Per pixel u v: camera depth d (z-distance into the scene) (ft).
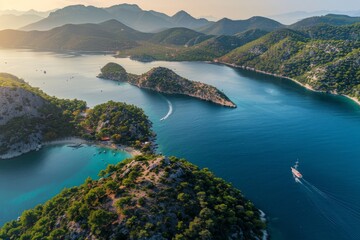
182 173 485.15
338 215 508.53
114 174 527.40
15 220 503.61
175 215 406.21
